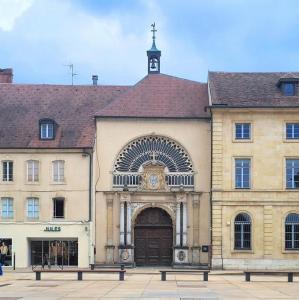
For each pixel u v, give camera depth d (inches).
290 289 1451.8
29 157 2475.4
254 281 1740.9
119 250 2453.2
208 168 2472.9
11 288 1451.8
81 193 2459.4
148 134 2487.7
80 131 2517.2
